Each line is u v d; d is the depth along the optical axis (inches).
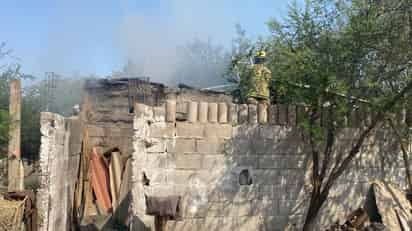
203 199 336.2
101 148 521.0
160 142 331.6
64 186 386.0
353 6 322.3
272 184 351.9
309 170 361.4
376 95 329.7
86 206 458.6
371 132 379.9
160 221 302.5
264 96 373.4
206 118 341.7
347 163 338.0
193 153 336.8
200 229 333.7
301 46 335.3
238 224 341.4
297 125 358.9
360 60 322.7
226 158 343.0
